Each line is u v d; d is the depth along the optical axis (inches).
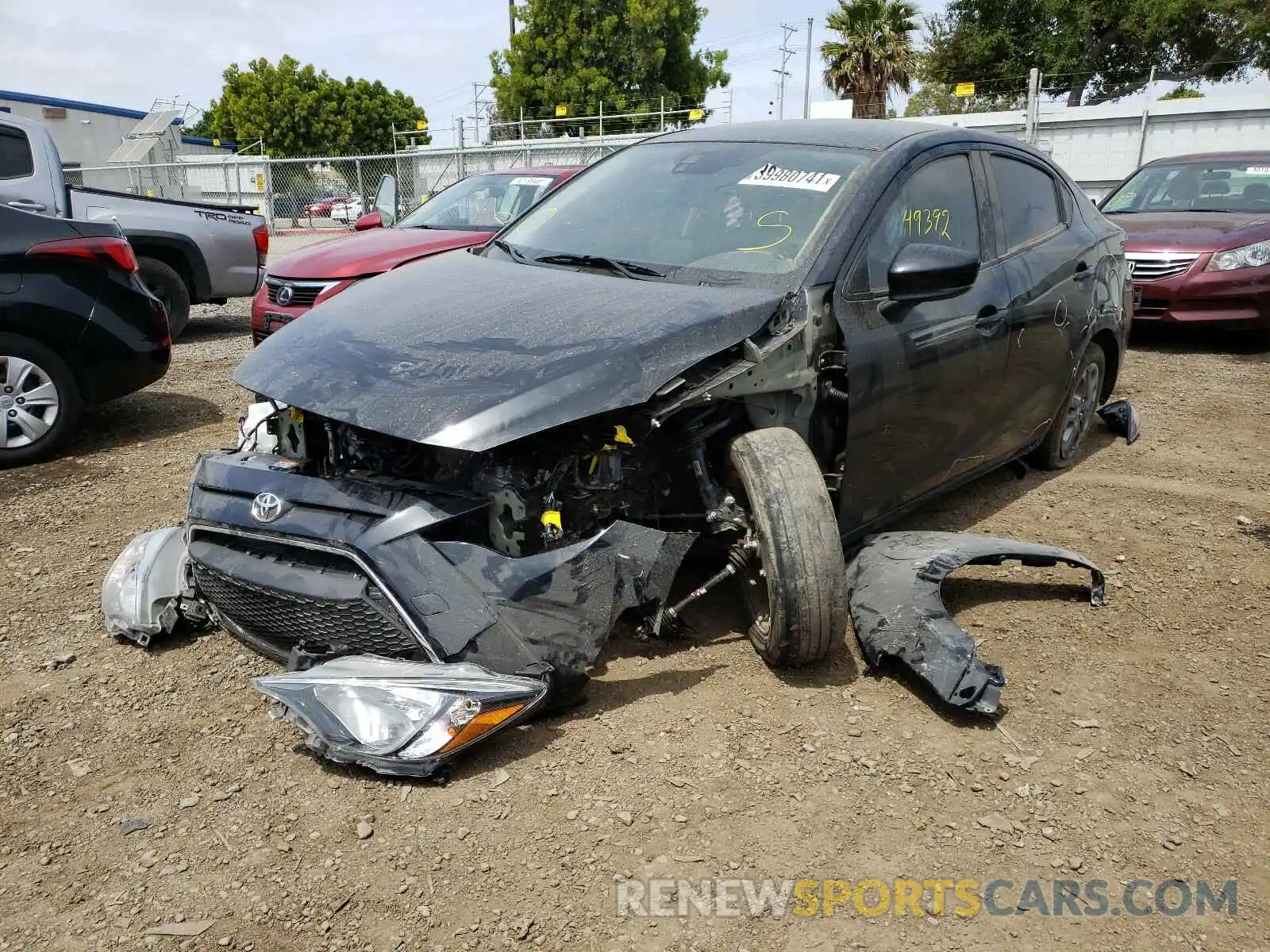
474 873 93.6
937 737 117.2
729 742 114.0
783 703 122.0
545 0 1461.6
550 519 108.1
